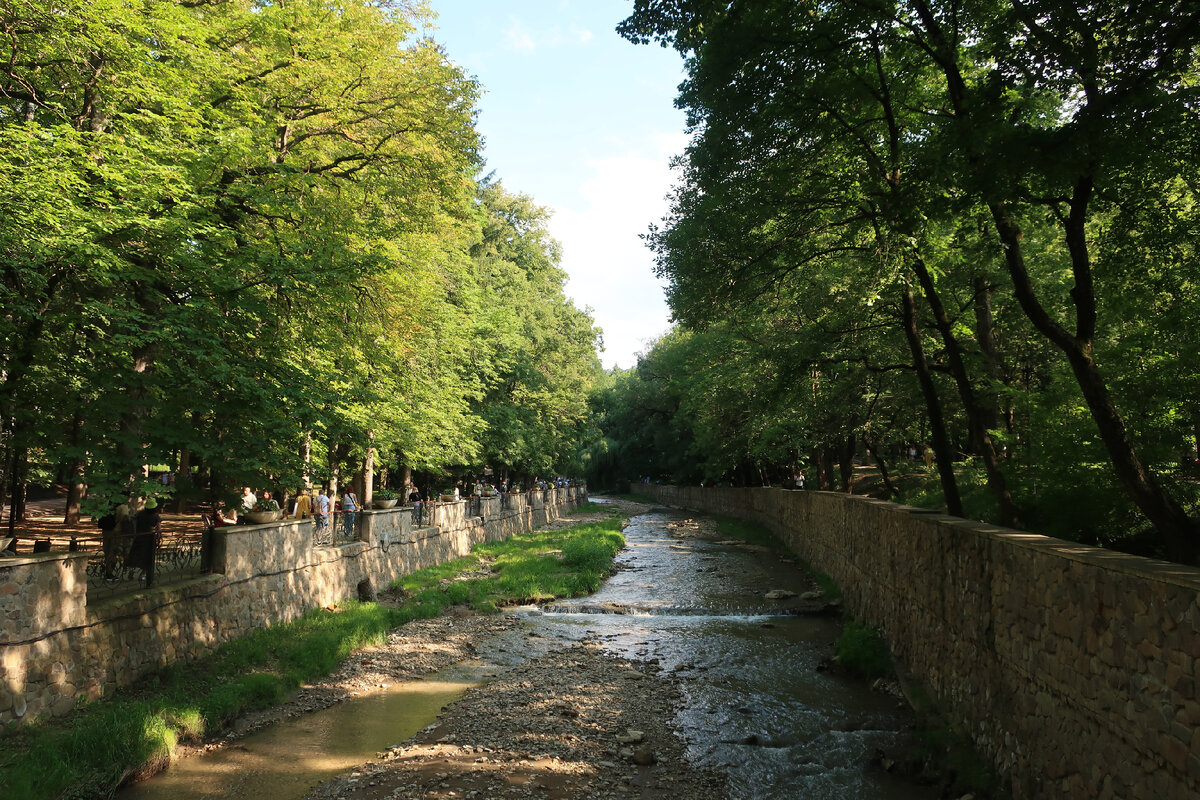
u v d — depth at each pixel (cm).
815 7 976
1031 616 657
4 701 715
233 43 1376
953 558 880
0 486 1378
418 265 1781
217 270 1138
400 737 886
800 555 2442
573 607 1703
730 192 1159
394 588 1830
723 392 2711
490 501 3006
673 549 2898
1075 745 571
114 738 746
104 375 1052
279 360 1266
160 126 1099
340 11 1472
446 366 2527
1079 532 1033
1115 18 708
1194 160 741
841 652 1202
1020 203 868
